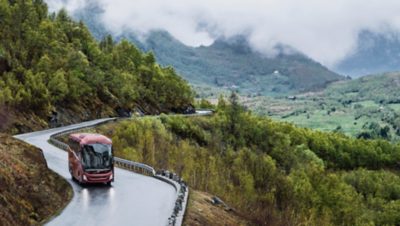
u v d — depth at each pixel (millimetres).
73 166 36750
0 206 21875
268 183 78562
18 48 107312
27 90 84250
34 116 81062
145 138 76875
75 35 150375
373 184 129750
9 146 30391
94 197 31812
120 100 121188
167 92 149375
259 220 35719
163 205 29812
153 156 69625
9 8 118000
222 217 30859
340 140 163250
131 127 80500
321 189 85500
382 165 164750
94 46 144250
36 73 99625
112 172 36312
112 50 162625
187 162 72250
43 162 32375
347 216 82875
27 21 122125
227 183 68812
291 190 76750
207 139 106938
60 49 120312
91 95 108438
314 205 78812
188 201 31391
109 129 79688
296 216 64250
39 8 150125
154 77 149625
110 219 25953
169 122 102000
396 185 128500
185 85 158375
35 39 114062
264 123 142750
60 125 87938
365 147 164125
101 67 137000
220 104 144125
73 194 32469
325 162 149250
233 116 129750
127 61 153125
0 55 95625
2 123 69438
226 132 121812
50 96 90750
